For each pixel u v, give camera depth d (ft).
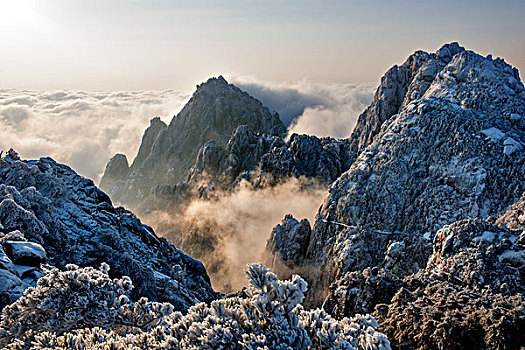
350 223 250.57
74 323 55.88
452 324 79.10
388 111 422.82
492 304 84.02
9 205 107.76
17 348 49.19
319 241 263.08
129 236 165.07
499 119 268.00
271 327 39.34
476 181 231.71
